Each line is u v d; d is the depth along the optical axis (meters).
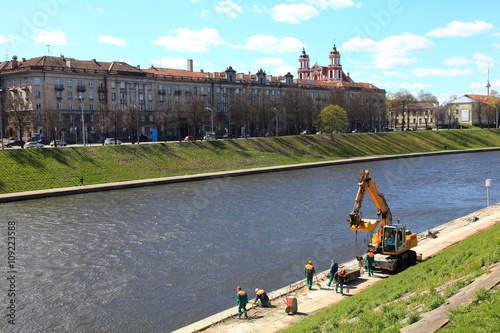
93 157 109.44
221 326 31.69
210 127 187.62
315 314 32.09
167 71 185.88
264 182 104.62
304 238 57.91
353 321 27.05
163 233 60.22
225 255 51.19
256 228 62.72
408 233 44.75
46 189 90.81
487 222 60.25
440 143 188.62
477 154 173.12
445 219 68.75
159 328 34.19
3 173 92.81
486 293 23.64
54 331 33.91
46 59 152.12
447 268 34.75
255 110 176.38
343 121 171.50
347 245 54.78
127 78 164.62
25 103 146.50
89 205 78.06
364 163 145.62
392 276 39.66
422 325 21.88
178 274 45.34
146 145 123.62
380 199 42.75
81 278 44.34
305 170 128.00
